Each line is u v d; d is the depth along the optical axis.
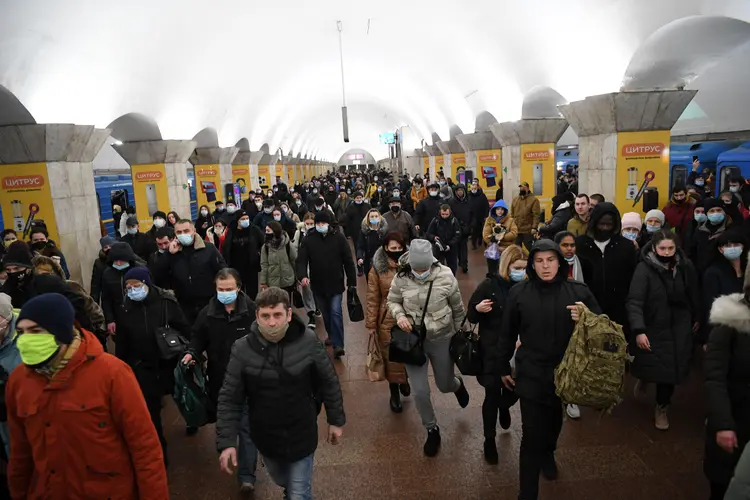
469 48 14.82
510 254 3.73
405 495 3.51
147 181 13.96
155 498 2.26
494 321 3.75
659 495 3.39
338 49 18.05
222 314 3.63
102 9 8.71
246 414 3.54
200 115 15.52
